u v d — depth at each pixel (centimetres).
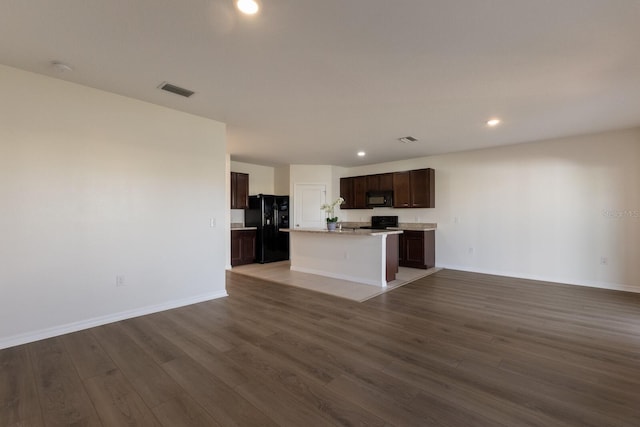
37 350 244
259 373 210
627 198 421
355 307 355
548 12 179
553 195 479
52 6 173
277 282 482
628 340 261
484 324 300
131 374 209
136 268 324
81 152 287
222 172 397
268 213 683
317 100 320
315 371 213
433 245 614
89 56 232
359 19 187
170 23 190
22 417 165
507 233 525
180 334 276
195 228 372
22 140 257
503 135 456
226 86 286
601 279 441
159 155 339
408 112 356
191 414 168
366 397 183
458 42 212
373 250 469
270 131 438
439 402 178
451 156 592
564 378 202
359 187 718
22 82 256
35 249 264
